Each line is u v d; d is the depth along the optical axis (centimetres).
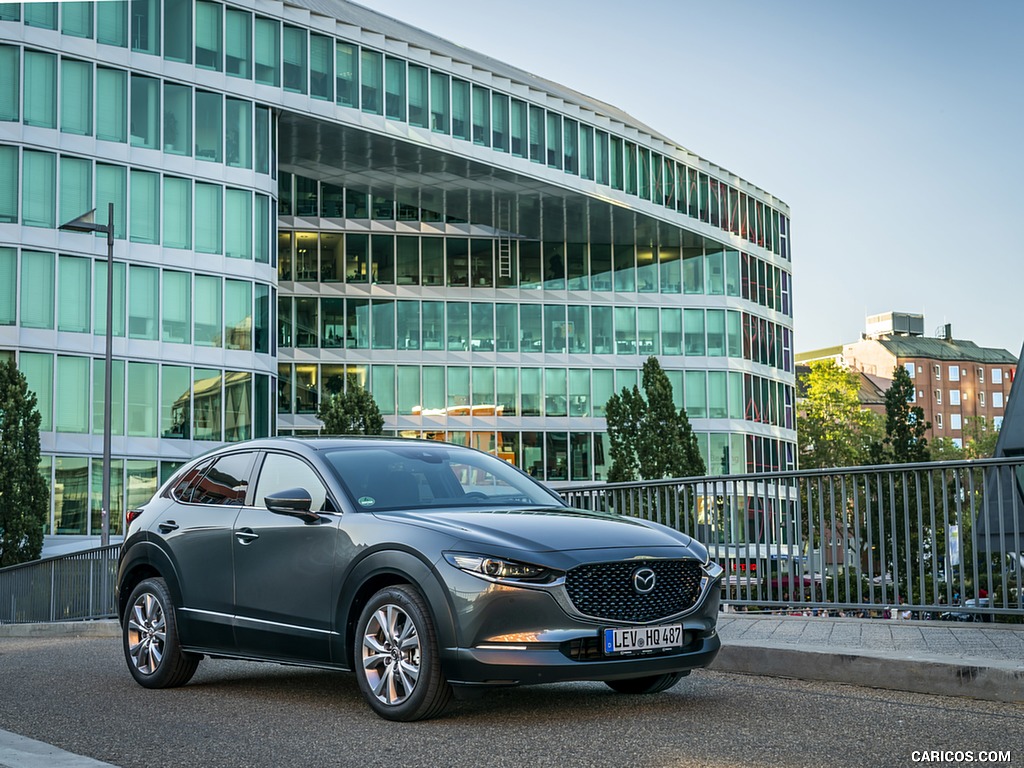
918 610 991
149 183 4172
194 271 4262
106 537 3212
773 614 1077
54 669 1035
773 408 6850
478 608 655
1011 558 935
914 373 15975
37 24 3956
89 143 4028
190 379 4234
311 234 5950
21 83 3903
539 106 5566
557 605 654
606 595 671
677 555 698
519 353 6153
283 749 616
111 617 1994
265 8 4553
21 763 576
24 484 3428
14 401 3444
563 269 6294
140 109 4181
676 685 810
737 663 860
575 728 649
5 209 3862
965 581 969
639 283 6391
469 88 5297
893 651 794
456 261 6141
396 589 693
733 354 6488
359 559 716
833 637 902
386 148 5122
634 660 668
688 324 6431
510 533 681
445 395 6022
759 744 593
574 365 6209
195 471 899
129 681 927
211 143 4350
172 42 4275
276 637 771
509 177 5506
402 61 5038
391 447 830
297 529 766
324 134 4922
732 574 1154
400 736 642
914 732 615
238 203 4409
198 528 849
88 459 3959
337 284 5950
